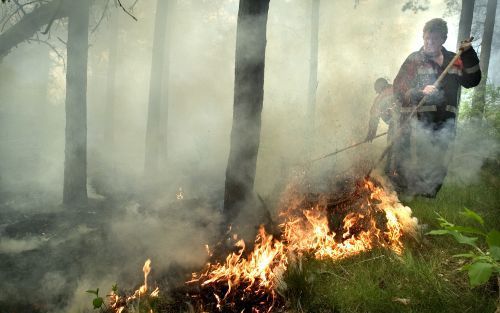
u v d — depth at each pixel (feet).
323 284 8.89
